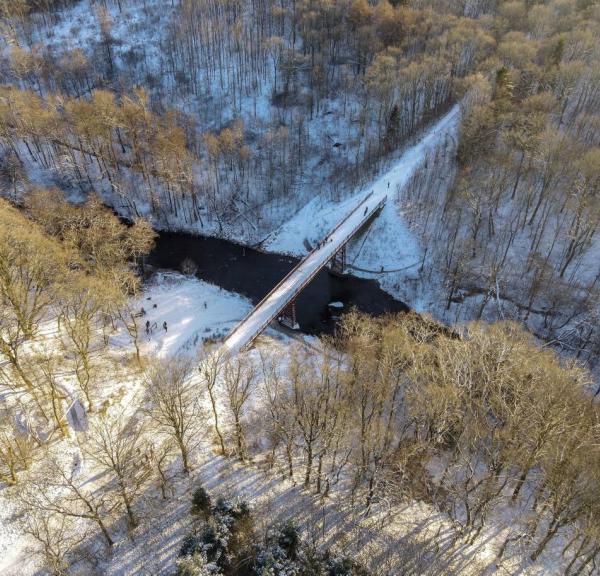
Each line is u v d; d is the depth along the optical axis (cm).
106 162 10069
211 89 12400
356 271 8744
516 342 5097
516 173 8306
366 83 11250
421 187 9162
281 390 5394
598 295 7000
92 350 5991
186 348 6481
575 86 9525
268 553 3631
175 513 4259
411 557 4072
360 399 4856
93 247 6681
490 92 9438
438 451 4944
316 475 4656
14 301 5266
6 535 3941
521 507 4488
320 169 10606
